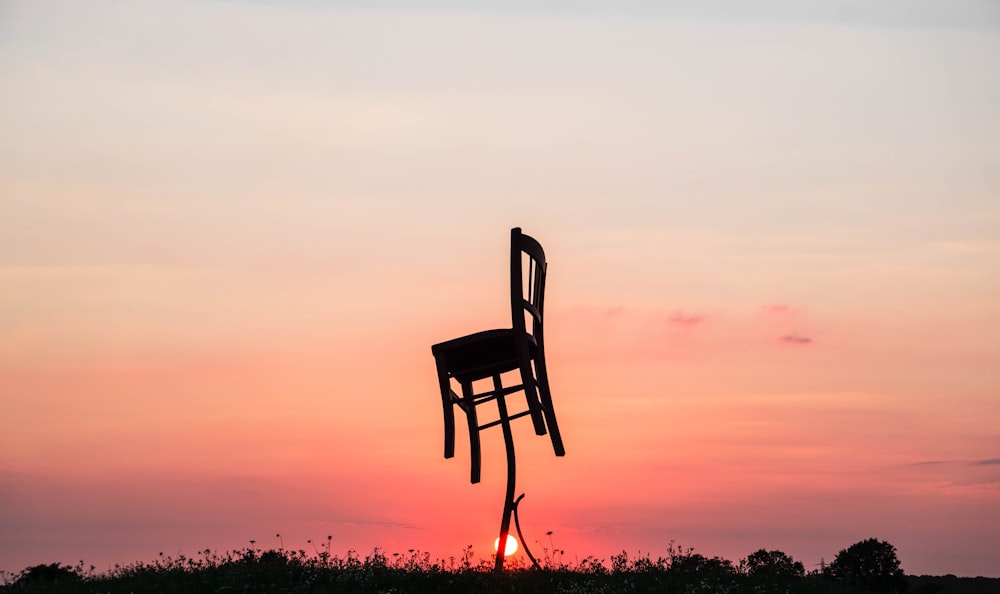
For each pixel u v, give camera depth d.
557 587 7.26
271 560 8.15
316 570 7.69
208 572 7.84
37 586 7.87
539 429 6.77
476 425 7.55
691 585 7.61
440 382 6.98
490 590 6.99
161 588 7.34
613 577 7.90
